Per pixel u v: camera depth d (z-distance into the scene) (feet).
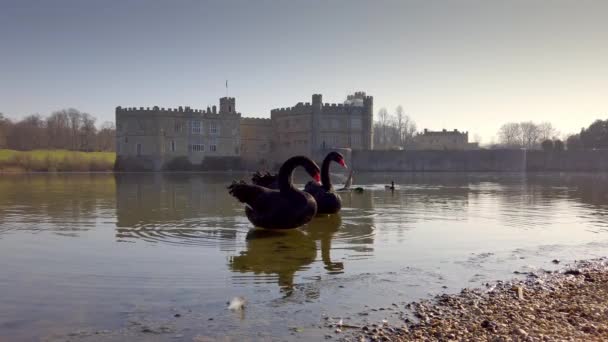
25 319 26.96
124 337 24.54
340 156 69.00
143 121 331.98
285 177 52.85
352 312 27.91
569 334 24.85
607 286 32.83
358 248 44.60
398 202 87.30
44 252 42.88
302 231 53.57
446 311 28.04
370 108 370.12
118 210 73.20
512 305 29.04
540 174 257.75
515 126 605.31
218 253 42.32
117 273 35.83
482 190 122.42
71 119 508.94
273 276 35.06
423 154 323.57
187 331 25.22
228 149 357.20
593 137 386.73
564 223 60.54
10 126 458.91
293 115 373.81
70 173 280.72
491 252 43.16
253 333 24.97
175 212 70.33
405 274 35.63
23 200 91.71
